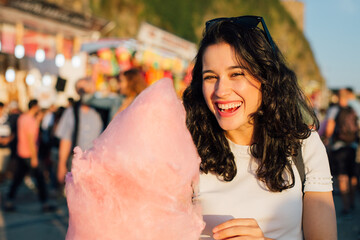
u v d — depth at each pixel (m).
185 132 1.07
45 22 8.34
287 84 1.25
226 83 1.18
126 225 0.97
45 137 7.09
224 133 1.32
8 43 7.91
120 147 0.98
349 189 5.92
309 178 1.24
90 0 17.23
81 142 4.48
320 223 1.19
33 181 7.91
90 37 9.64
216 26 1.22
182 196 1.01
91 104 4.50
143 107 1.02
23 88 9.38
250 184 1.26
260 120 1.26
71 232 1.05
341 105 5.57
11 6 7.38
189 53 8.94
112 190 0.98
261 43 1.21
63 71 9.53
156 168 0.97
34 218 5.27
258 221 1.22
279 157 1.22
